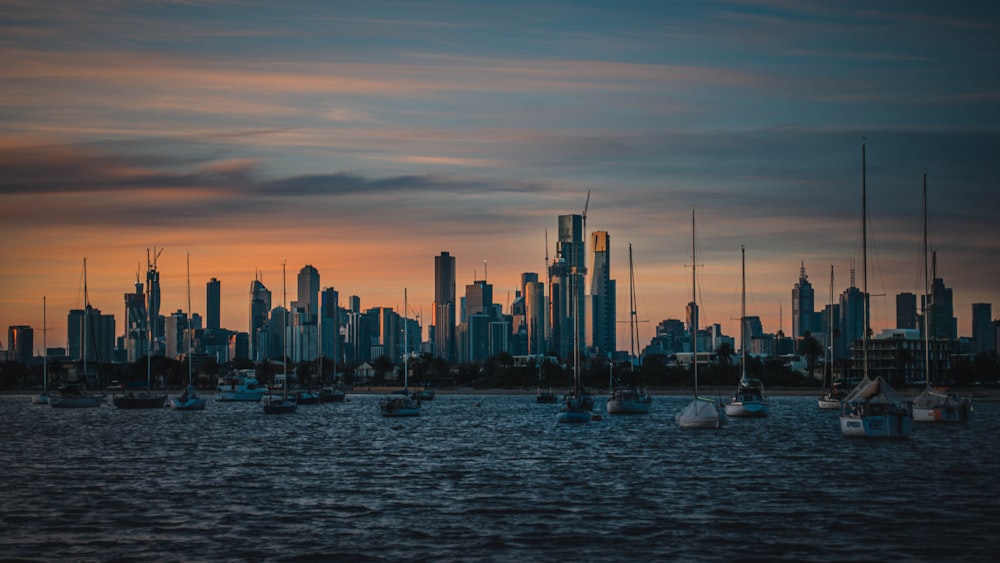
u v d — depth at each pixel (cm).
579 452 11825
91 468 10294
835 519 6894
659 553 5903
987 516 6994
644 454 11419
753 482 8738
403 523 6838
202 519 7025
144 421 19950
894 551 5922
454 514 7181
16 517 7138
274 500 7875
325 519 7012
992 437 13550
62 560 5806
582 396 19300
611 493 8144
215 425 18400
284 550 6028
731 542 6175
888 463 10125
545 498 7894
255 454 11875
